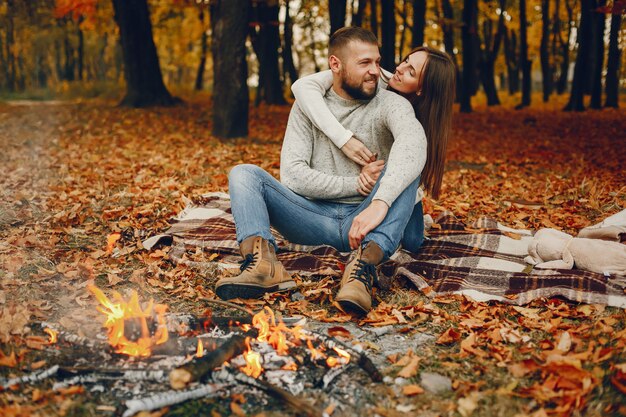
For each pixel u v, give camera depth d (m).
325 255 3.61
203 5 16.86
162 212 4.76
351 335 2.64
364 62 3.12
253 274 2.98
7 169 6.93
